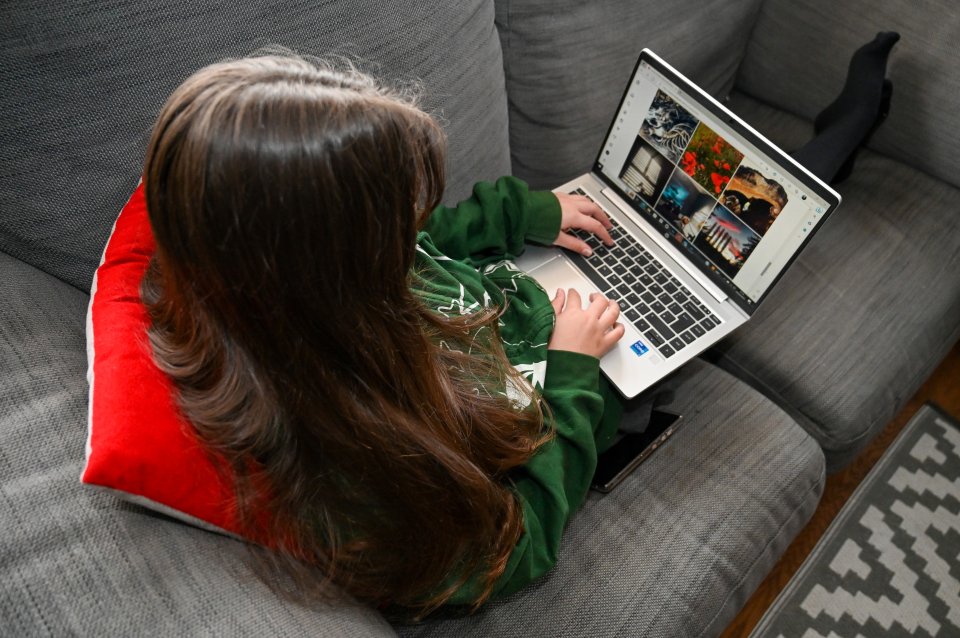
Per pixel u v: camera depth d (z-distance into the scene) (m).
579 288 0.88
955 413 1.32
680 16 1.08
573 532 0.76
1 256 0.60
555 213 0.86
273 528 0.49
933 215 1.13
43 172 0.59
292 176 0.37
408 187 0.43
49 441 0.48
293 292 0.41
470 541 0.56
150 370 0.48
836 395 0.96
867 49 1.12
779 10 1.22
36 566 0.42
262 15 0.64
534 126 1.04
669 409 0.90
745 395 0.92
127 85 0.60
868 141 1.22
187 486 0.47
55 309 0.59
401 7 0.73
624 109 0.90
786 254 0.78
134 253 0.57
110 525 0.45
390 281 0.46
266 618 0.46
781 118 1.30
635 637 0.69
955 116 1.09
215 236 0.39
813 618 1.09
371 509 0.52
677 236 0.89
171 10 0.60
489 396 0.64
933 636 1.07
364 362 0.47
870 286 1.06
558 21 0.95
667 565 0.74
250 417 0.45
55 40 0.56
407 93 0.72
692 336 0.84
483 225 0.83
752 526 0.79
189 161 0.37
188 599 0.44
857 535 1.17
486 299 0.76
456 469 0.53
